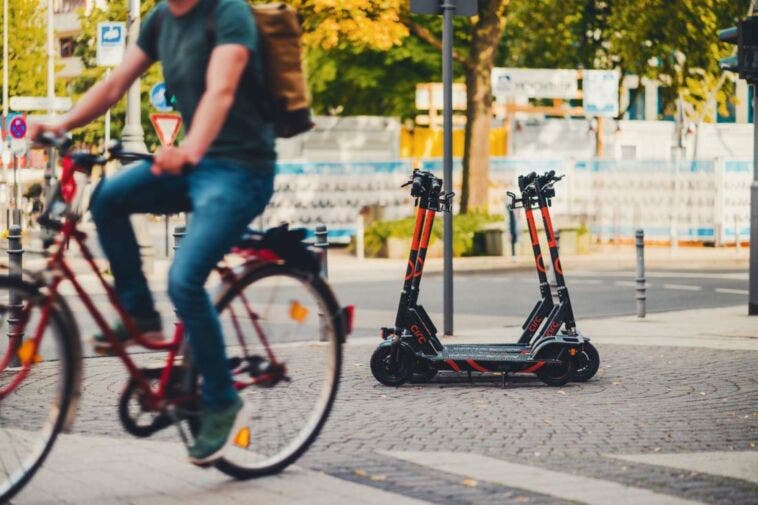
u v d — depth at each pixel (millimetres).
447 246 16156
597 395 10922
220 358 6586
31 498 6672
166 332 6965
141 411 6723
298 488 6887
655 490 6965
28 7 67562
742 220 41062
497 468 7598
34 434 6395
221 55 6266
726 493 6895
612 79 39250
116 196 6566
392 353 11453
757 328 16969
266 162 6645
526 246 36188
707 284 26469
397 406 10289
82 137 58688
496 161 41344
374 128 42594
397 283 27125
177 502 6566
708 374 12266
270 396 7125
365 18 31578
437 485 7082
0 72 67312
